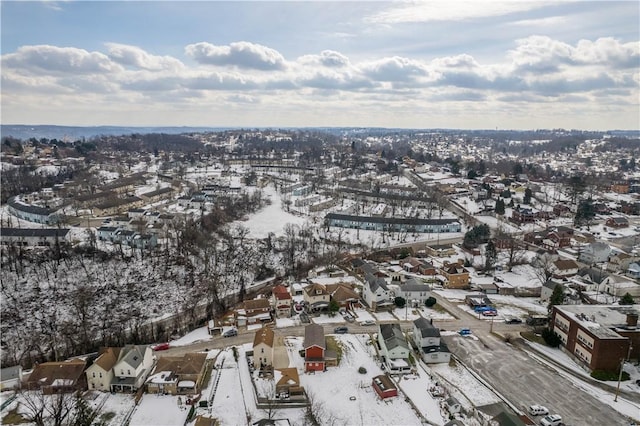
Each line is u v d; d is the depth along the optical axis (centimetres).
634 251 14325
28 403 6297
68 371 6875
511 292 11425
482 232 15125
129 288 11350
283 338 8419
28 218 16125
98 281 11525
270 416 5959
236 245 14275
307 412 6231
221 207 18438
